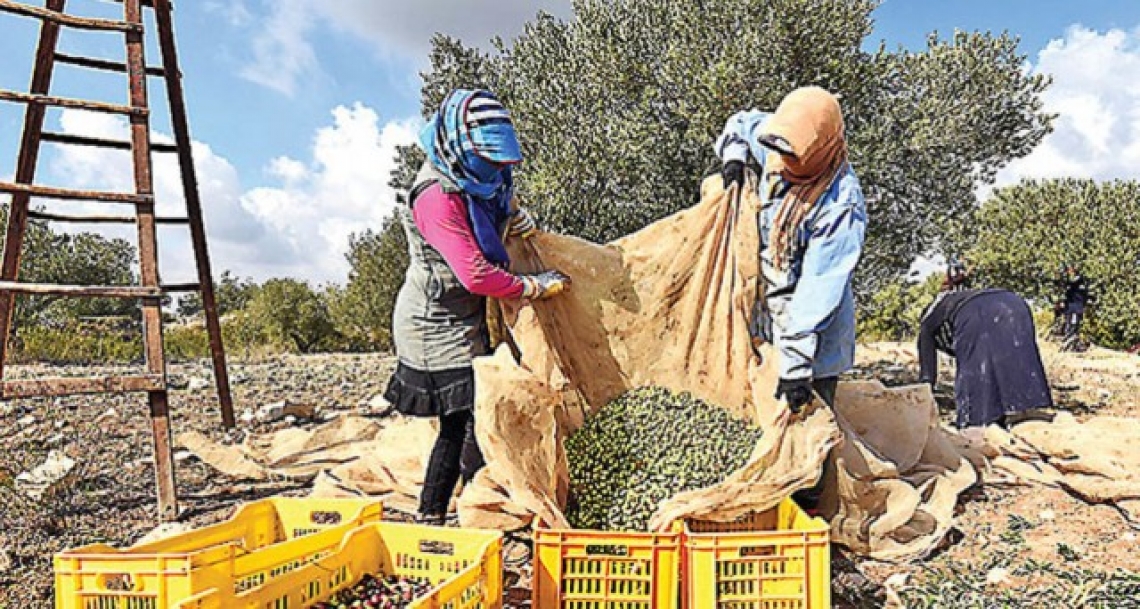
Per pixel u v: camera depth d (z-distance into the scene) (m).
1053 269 21.33
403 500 5.01
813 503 4.46
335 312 24.67
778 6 8.37
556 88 9.48
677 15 8.88
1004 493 5.50
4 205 19.78
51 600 3.72
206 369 12.94
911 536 4.48
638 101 9.16
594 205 8.83
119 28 4.91
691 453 4.21
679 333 4.73
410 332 4.33
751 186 4.61
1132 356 16.88
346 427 6.31
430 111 10.62
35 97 4.62
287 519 3.85
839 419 4.61
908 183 9.59
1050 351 18.19
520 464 3.70
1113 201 21.44
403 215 4.36
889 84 9.88
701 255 4.66
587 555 3.30
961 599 3.80
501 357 4.00
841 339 4.61
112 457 6.26
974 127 10.88
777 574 3.27
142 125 4.91
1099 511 5.13
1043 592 3.86
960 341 6.95
